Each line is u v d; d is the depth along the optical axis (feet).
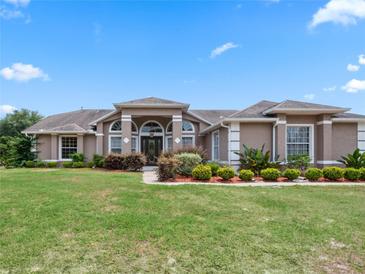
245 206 25.14
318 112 50.52
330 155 50.72
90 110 90.89
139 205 24.36
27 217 20.72
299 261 14.60
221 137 58.59
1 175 45.29
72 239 16.80
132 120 75.77
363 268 13.98
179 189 31.83
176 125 65.31
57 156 73.36
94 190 30.32
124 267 13.58
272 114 52.42
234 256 14.96
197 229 18.76
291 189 34.04
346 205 26.27
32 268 13.33
